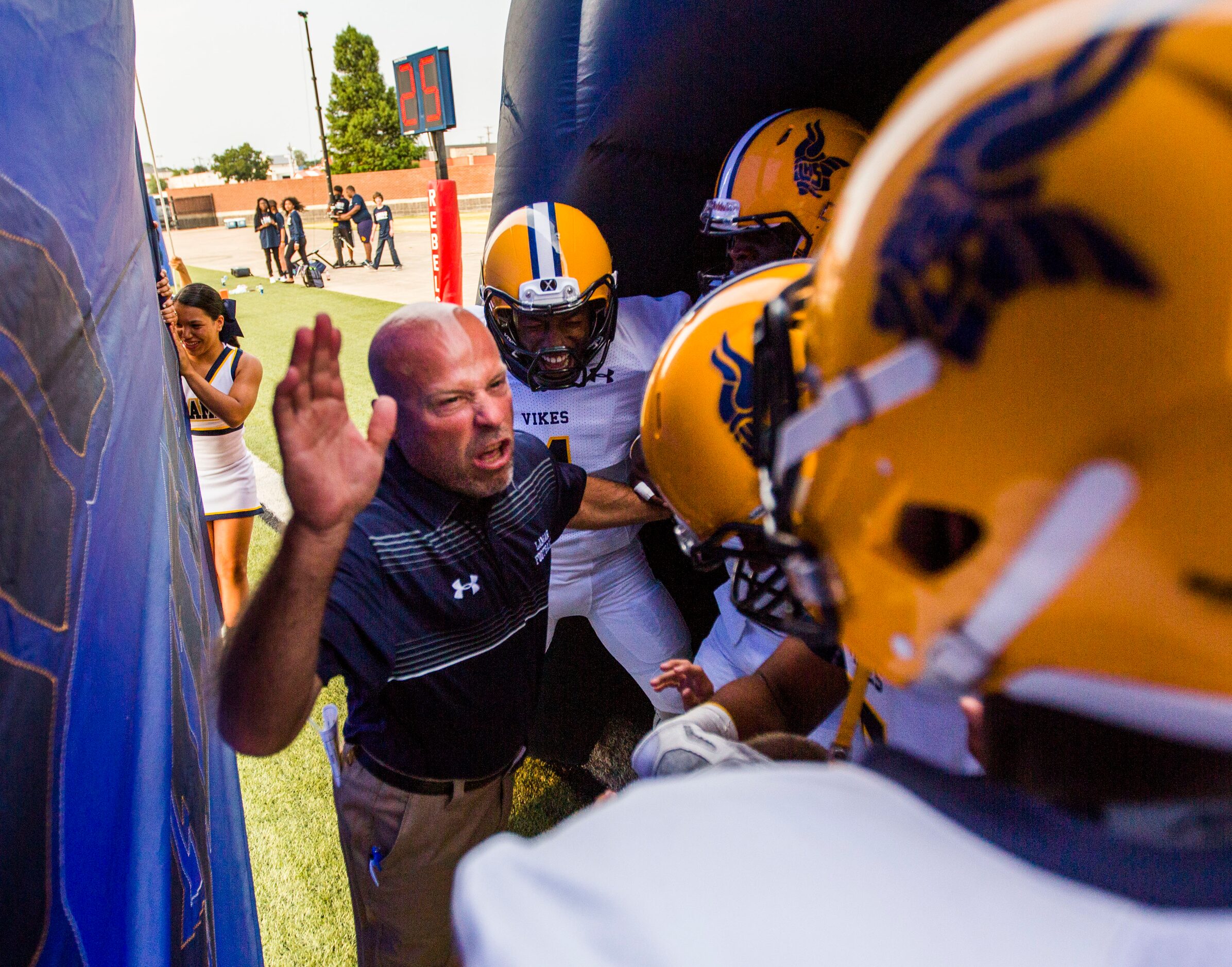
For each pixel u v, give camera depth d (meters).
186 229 29.62
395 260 13.64
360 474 0.83
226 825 1.43
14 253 0.67
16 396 0.63
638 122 1.95
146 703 0.94
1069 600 0.32
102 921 0.68
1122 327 0.29
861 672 0.68
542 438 1.98
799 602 0.72
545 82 2.02
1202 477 0.29
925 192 0.34
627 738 2.36
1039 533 0.32
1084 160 0.29
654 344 1.99
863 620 0.42
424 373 1.11
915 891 0.31
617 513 1.60
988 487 0.33
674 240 2.23
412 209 25.52
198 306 2.50
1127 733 0.33
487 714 1.29
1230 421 0.28
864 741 0.97
